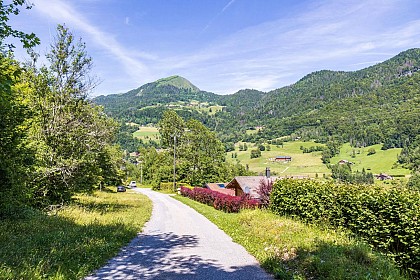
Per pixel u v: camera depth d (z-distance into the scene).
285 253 8.62
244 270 7.76
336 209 10.95
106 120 24.58
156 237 12.54
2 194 11.36
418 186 8.69
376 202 8.69
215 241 11.70
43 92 18.44
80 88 19.47
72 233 10.77
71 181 19.38
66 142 18.97
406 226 7.67
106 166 42.44
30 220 12.74
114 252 9.41
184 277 7.16
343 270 6.46
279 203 15.96
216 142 72.94
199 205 30.09
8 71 8.28
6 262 6.80
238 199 23.41
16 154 11.88
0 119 10.96
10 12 8.16
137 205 27.27
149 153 98.00
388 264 7.22
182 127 76.94
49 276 6.40
